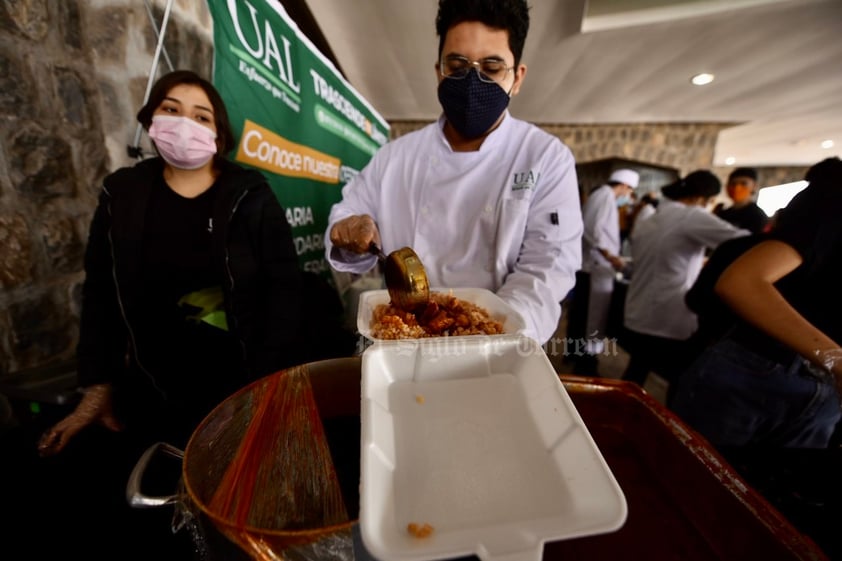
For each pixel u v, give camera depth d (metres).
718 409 1.11
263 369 1.02
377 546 0.30
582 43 2.68
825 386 0.97
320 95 1.93
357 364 0.62
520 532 0.33
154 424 1.00
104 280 0.99
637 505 0.55
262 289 1.09
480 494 0.37
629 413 0.66
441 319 0.71
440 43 0.91
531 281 0.84
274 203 1.08
